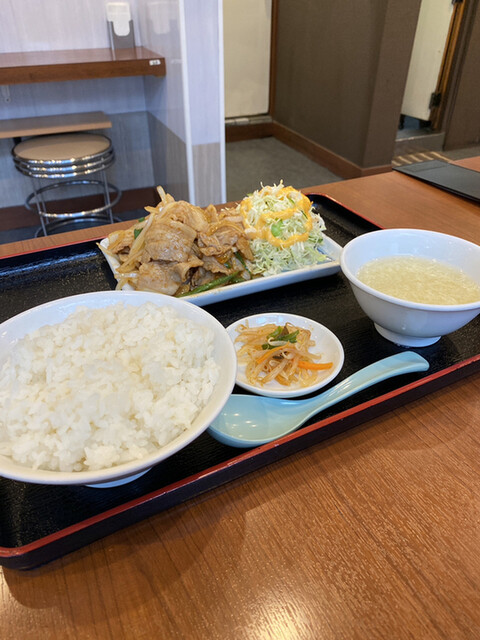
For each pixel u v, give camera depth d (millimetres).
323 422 343
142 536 294
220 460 339
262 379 409
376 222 700
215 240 543
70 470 284
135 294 407
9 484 324
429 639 247
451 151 2236
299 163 2143
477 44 1987
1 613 257
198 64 1104
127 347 358
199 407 317
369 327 484
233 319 505
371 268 467
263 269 569
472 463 339
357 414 354
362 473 333
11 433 294
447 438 359
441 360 434
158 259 517
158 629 251
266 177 1986
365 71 1728
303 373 421
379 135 1821
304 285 562
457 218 716
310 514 306
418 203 762
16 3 1240
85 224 1580
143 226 564
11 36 1277
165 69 1227
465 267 456
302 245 582
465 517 304
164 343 349
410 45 1655
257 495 318
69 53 1297
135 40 1416
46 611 258
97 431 292
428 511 308
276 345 423
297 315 495
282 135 2377
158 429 296
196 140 1206
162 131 1413
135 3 1360
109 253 565
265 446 323
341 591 266
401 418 376
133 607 260
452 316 377
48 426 293
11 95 1328
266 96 2410
